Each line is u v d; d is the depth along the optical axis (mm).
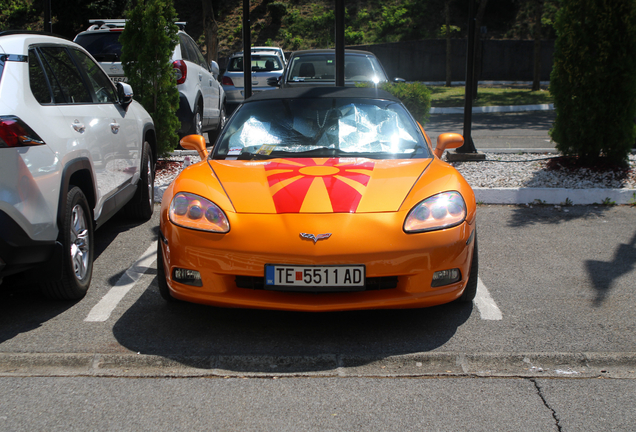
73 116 3922
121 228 5723
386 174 3562
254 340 3223
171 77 7566
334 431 2361
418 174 3596
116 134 4805
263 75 15391
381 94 4719
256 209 3207
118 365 2914
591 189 6676
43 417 2449
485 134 12695
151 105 7523
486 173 7656
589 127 7332
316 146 4082
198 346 3133
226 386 2723
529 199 6711
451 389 2707
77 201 3752
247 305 3123
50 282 3551
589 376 2844
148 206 5977
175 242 3234
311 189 3338
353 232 3070
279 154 4012
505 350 3086
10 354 2957
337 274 3037
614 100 7199
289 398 2617
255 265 3064
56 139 3480
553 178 7273
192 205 3299
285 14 37344
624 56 7051
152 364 2918
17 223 3098
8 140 3066
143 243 5211
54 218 3357
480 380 2797
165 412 2496
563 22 7277
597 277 4297
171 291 3326
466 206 3389
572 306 3732
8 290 3967
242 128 4293
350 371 2873
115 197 4781
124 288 4059
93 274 4363
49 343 3146
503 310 3670
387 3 39375
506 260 4719
